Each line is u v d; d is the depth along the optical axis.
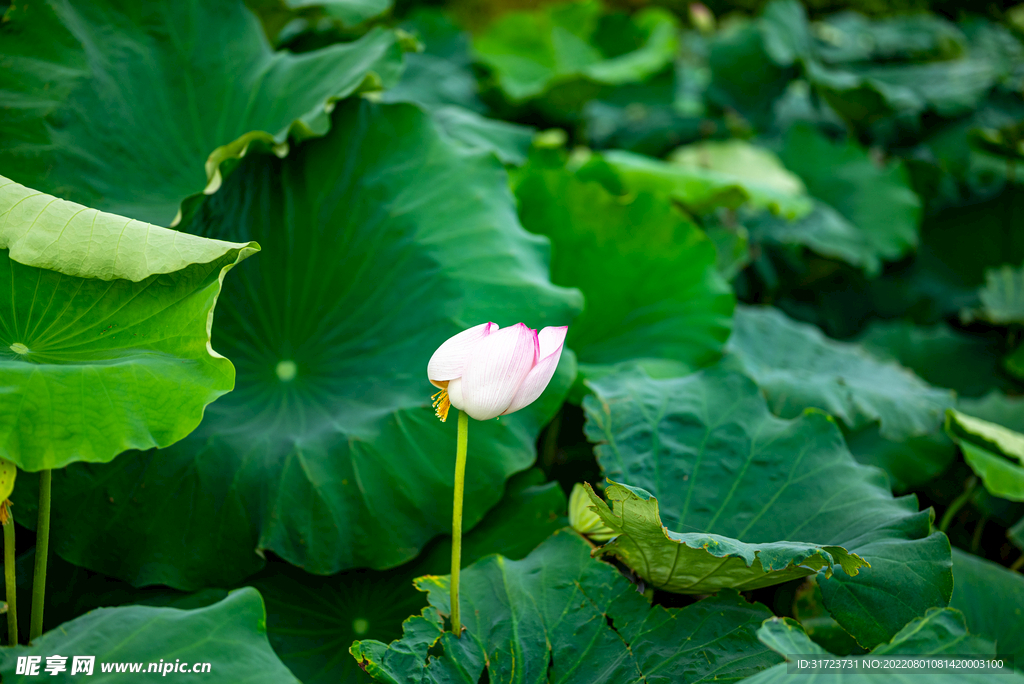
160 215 2.26
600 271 2.61
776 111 5.23
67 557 2.11
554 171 2.59
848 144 4.57
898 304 4.21
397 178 2.35
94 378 1.96
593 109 5.28
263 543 2.13
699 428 2.22
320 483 2.16
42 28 2.23
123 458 2.14
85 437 1.94
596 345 2.54
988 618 2.25
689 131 4.99
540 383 1.96
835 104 4.70
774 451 2.20
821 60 5.25
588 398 2.23
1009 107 4.86
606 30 5.75
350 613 2.16
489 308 2.26
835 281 4.30
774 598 2.34
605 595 2.10
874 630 2.03
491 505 2.20
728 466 2.20
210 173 2.22
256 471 2.16
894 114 4.66
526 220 2.61
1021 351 3.23
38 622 2.00
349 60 2.37
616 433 2.20
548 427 2.50
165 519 2.13
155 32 2.34
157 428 1.96
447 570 2.18
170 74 2.35
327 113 2.29
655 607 2.09
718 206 3.32
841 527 2.13
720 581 2.10
